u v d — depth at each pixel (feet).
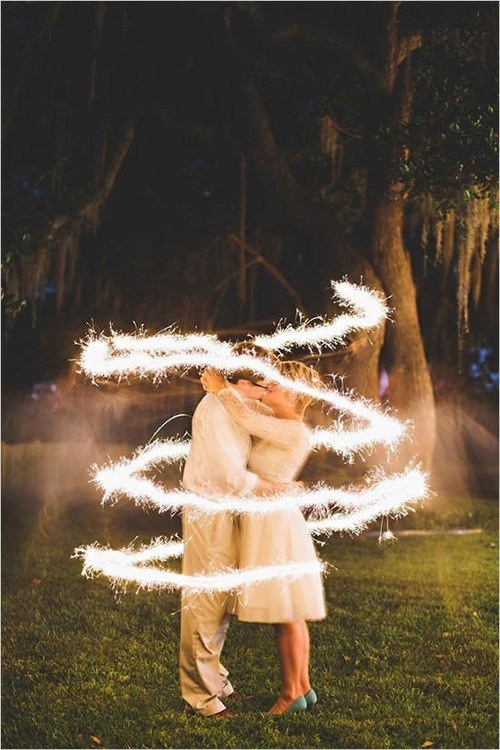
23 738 20.80
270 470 22.36
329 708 22.76
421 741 20.89
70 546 46.19
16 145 61.62
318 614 22.17
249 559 21.80
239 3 54.13
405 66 53.67
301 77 59.62
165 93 63.98
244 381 22.82
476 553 46.37
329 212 66.69
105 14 60.13
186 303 69.36
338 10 57.72
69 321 66.74
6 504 59.98
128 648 27.73
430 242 68.03
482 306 76.07
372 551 46.52
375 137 50.01
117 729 21.16
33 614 31.96
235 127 58.85
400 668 26.13
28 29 57.88
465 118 46.68
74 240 61.11
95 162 59.82
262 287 73.10
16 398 65.87
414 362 57.26
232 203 70.18
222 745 20.30
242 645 28.12
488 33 51.93
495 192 47.78
